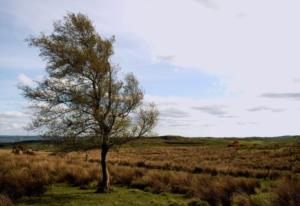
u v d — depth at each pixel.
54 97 17.86
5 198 15.52
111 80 18.69
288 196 12.41
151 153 70.69
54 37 18.66
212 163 40.72
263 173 26.27
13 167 24.80
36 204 15.68
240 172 28.23
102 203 15.66
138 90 18.98
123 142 18.95
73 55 17.89
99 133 18.11
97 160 42.66
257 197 14.26
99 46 19.03
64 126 17.66
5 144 92.44
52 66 18.09
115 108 18.48
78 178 22.09
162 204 15.34
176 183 20.03
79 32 18.83
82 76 18.36
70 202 15.96
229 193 16.05
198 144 122.06
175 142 137.38
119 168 26.70
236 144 90.88
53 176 23.12
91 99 18.16
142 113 19.06
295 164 35.09
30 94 17.61
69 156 47.53
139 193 18.27
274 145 75.19
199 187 17.77
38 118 17.75
